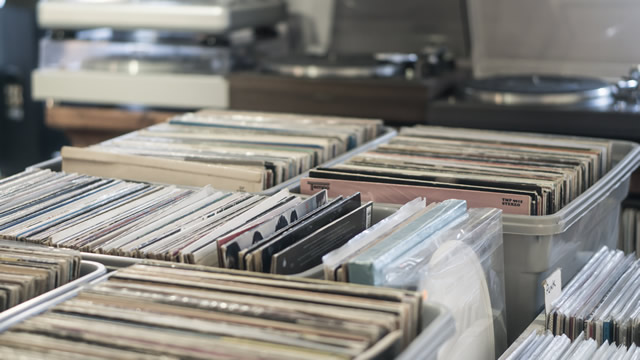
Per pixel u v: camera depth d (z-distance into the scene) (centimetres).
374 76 305
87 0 331
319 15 372
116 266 114
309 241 114
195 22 320
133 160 161
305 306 92
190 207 135
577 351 120
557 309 133
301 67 310
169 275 102
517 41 342
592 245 165
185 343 84
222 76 320
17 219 131
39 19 336
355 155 170
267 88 307
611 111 269
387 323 87
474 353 118
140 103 327
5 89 432
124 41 340
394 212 138
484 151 170
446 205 127
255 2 348
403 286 104
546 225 134
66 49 339
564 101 280
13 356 81
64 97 335
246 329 86
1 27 424
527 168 157
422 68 307
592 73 336
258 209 129
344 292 96
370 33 352
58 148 438
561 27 336
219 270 104
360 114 297
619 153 186
